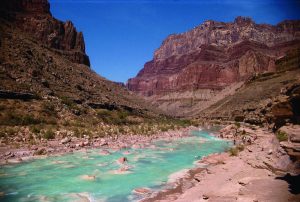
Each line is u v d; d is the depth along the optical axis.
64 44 118.00
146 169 19.66
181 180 16.77
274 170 13.35
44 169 18.72
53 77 64.75
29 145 25.64
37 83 54.22
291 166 12.20
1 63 53.56
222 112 104.75
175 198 13.12
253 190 10.88
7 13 105.38
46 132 31.97
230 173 15.29
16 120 37.31
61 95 55.03
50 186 15.19
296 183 11.34
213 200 10.48
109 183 15.98
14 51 63.06
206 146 32.03
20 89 46.75
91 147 27.55
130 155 24.84
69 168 19.17
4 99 42.00
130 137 36.69
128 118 62.25
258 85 105.00
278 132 13.95
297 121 13.48
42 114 42.38
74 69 87.00
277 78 99.31
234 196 10.74
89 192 14.32
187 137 42.12
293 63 102.38
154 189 14.97
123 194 14.07
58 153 23.95
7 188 14.73
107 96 77.44
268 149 18.77
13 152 22.62
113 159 22.55
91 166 19.94
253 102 84.75
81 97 60.62
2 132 29.62
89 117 51.28
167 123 69.56
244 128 44.19
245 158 18.28
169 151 27.80
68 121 43.59
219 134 46.62
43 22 113.69
